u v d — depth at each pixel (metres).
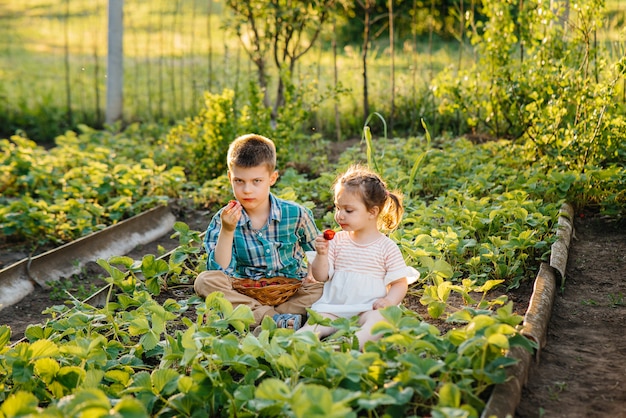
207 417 3.26
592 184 6.54
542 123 7.29
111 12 10.55
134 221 6.86
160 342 4.11
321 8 9.73
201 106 10.91
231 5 9.90
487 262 5.22
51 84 13.85
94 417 2.72
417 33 14.78
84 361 3.68
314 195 7.21
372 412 3.25
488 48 8.10
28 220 6.70
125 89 13.40
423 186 7.39
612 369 3.73
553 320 4.36
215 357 3.53
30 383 3.58
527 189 6.42
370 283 4.25
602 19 7.70
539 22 7.65
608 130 6.76
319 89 11.47
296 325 4.21
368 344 3.45
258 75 10.80
